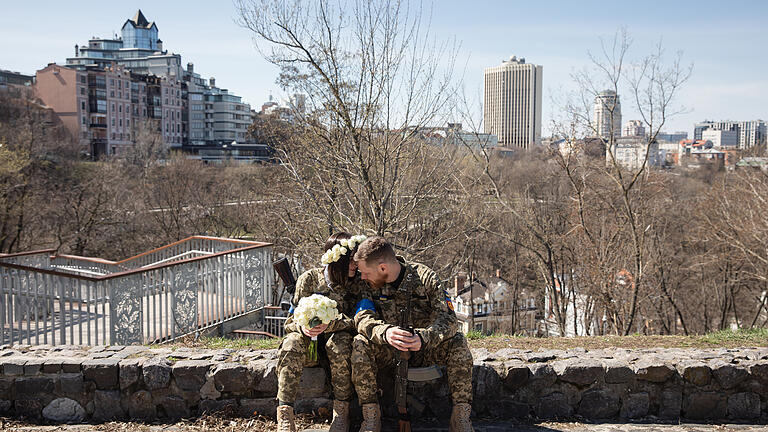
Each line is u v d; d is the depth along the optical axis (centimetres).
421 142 1384
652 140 1969
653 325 2938
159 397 426
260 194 2259
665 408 437
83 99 10588
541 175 2542
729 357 464
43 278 806
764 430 416
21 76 11900
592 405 432
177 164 4281
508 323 3391
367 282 405
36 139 3634
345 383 375
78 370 429
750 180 2434
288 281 420
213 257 980
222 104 15238
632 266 2286
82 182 3956
